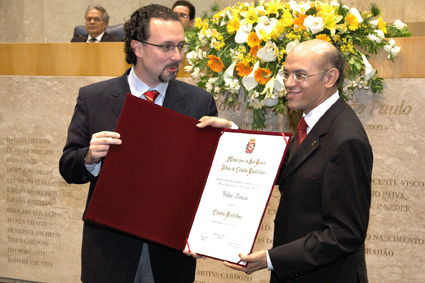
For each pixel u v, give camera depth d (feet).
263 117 10.07
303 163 6.27
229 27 9.24
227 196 6.48
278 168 6.20
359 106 9.95
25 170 12.45
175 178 6.67
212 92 9.73
